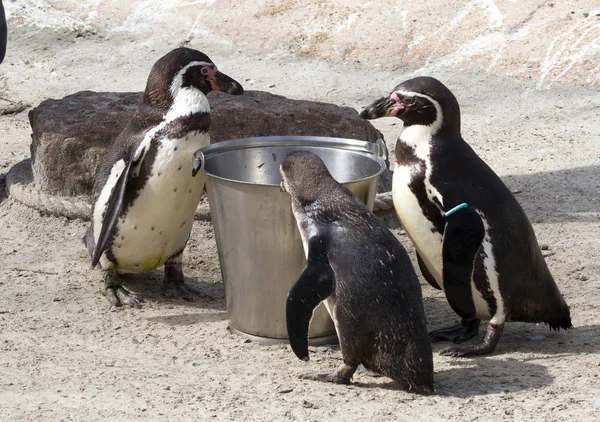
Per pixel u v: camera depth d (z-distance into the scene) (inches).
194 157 326.6
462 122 629.6
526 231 310.5
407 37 742.5
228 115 455.8
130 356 309.7
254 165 348.8
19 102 676.1
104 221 345.1
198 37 781.9
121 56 763.4
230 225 319.0
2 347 314.5
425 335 271.9
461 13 759.1
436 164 308.7
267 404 265.3
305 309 268.2
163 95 344.2
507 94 671.1
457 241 301.0
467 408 261.3
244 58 746.2
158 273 402.3
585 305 357.4
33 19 826.8
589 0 756.6
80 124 452.1
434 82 311.3
